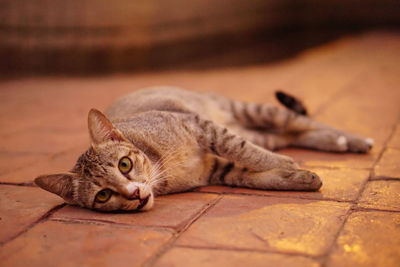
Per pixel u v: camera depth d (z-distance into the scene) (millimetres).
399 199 766
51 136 1161
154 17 2396
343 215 724
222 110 1058
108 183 757
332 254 639
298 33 3225
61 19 2225
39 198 832
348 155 964
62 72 2234
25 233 723
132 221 740
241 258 641
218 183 873
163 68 2381
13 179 911
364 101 1328
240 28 2924
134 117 900
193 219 739
